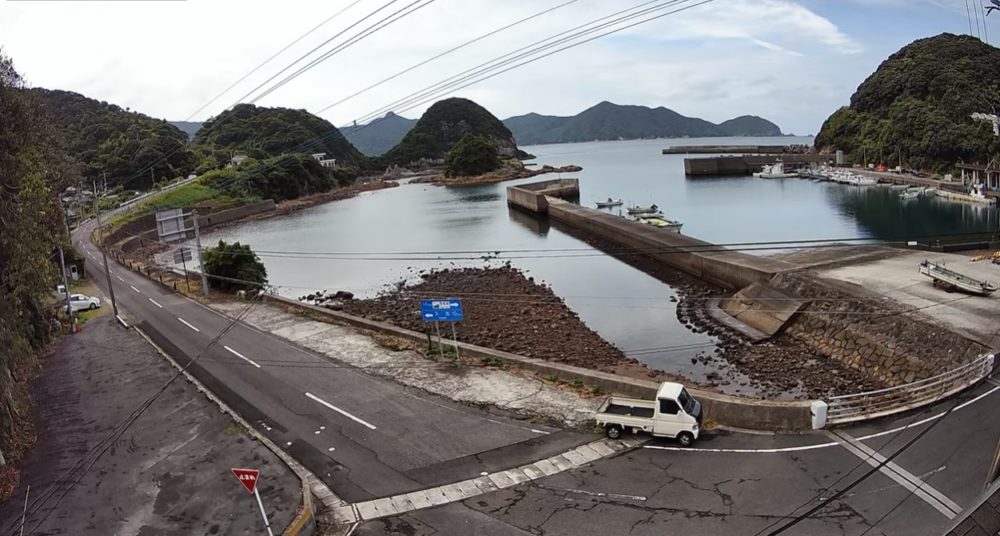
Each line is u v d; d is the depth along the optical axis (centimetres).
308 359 2875
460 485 1725
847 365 2964
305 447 2012
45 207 2808
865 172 10988
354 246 7712
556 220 8694
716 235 6775
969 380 2150
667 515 1509
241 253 4703
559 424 2050
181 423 2241
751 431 1911
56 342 3447
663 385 1934
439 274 5641
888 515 1443
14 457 2034
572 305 4419
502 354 2744
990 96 10038
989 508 813
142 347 3266
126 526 1602
